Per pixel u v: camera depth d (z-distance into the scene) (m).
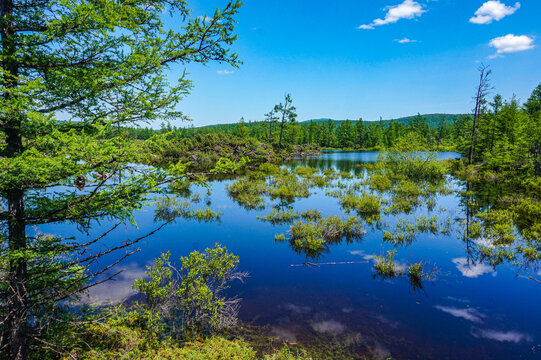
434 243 9.89
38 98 3.09
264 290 6.79
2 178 2.68
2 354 3.14
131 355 4.33
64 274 3.37
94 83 3.06
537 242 9.66
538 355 4.73
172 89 3.46
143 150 2.94
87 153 2.58
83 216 3.25
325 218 12.55
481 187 20.27
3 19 2.90
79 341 4.41
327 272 7.76
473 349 4.88
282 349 4.75
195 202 15.95
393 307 6.14
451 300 6.40
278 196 17.59
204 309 5.62
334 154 67.38
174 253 8.84
